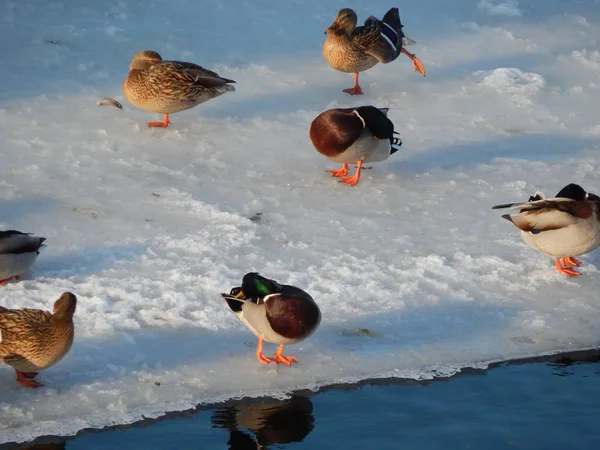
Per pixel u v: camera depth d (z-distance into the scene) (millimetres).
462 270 12477
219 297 11586
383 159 14875
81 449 9062
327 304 11555
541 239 12086
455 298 11875
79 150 15375
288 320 9930
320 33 20688
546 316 11609
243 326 11172
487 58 20047
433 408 9961
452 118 17453
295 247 12836
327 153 14633
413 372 10508
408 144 16453
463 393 10219
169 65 15773
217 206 13828
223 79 16391
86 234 12859
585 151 16297
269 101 17719
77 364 10234
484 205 14367
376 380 10359
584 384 10430
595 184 14992
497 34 21219
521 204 11992
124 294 11438
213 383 10117
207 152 15703
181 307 11305
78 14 20391
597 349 11031
